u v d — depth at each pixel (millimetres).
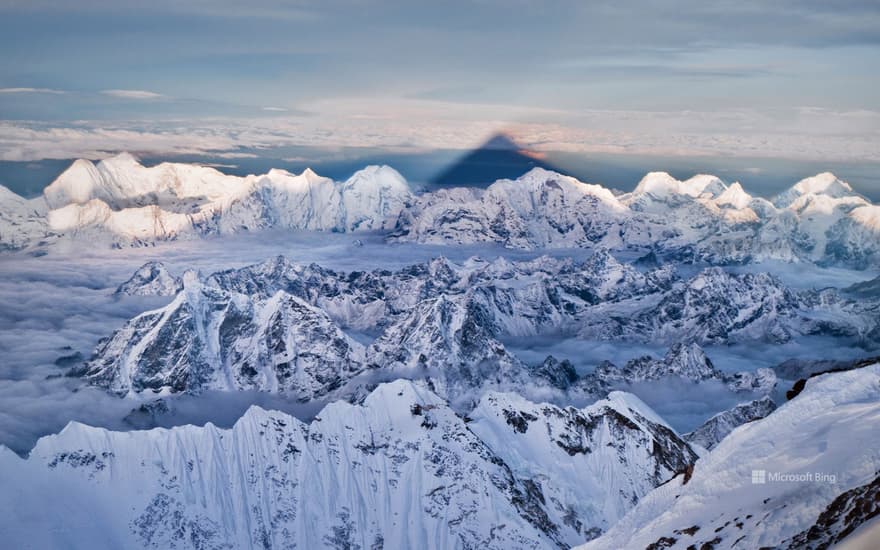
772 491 61594
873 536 49219
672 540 65000
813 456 61875
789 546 54469
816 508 56312
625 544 70625
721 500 66000
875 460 56625
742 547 57594
